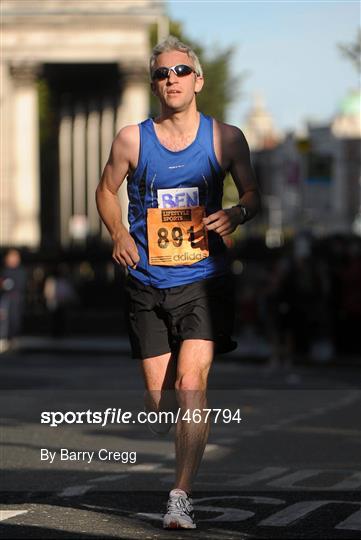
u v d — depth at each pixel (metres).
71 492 17.36
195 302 14.71
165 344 14.98
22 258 80.94
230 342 14.94
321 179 66.12
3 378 41.91
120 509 15.84
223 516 15.29
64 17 115.75
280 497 16.86
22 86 117.56
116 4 115.56
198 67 14.97
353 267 49.19
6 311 60.88
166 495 17.05
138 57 115.81
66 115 135.88
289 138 70.56
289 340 48.78
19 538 13.73
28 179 118.25
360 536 14.07
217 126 14.98
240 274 71.81
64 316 69.88
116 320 75.19
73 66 121.19
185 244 14.80
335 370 47.88
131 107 116.56
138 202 14.98
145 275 14.84
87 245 81.69
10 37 116.75
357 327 52.12
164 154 14.87
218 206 15.02
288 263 48.81
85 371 45.88
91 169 136.75
